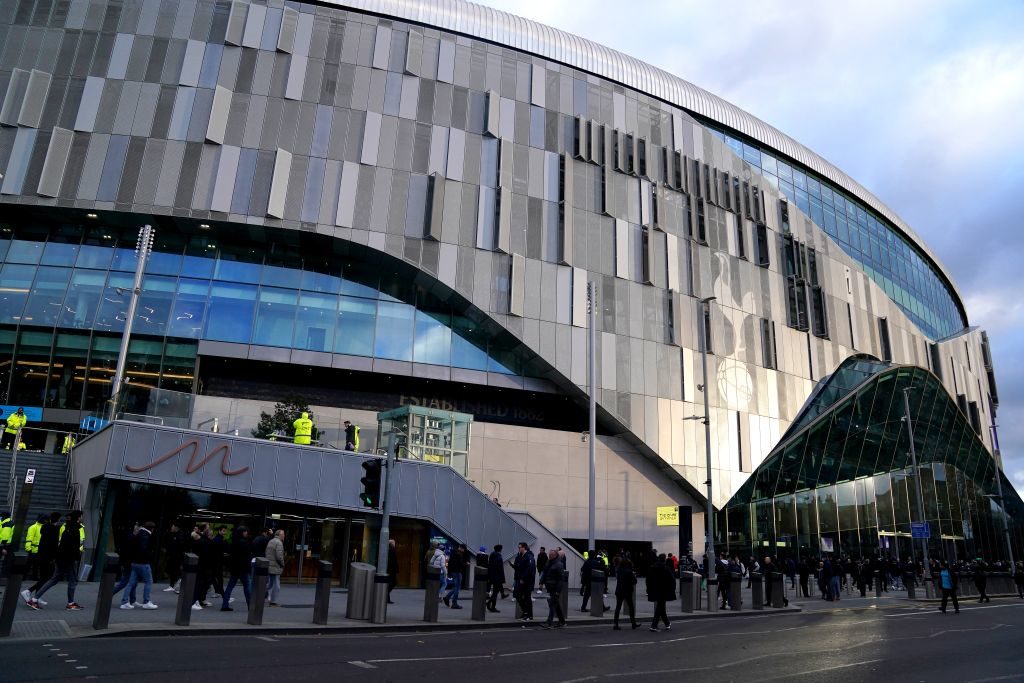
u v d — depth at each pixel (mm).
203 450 22938
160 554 22500
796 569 36406
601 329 40656
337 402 38094
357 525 26016
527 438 39312
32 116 34719
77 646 10508
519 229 39906
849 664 11719
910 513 49562
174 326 35625
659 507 40938
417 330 38781
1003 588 39531
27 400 33844
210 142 35531
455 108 40250
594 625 17625
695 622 19438
